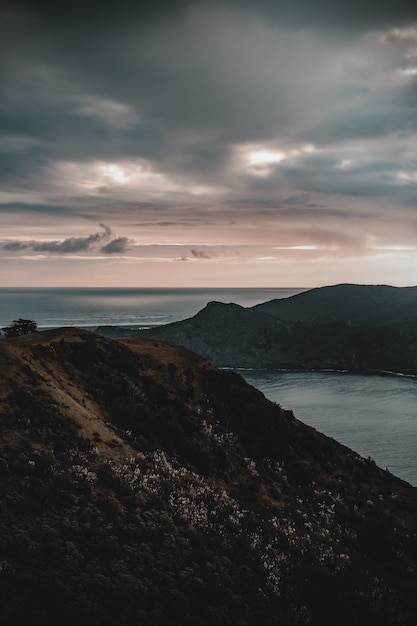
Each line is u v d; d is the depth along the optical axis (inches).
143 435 1768.0
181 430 1861.5
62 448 1422.2
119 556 1149.1
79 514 1209.4
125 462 1520.7
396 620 1325.0
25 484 1220.5
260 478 1846.7
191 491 1529.3
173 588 1123.3
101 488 1346.0
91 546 1139.3
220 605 1134.4
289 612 1221.1
